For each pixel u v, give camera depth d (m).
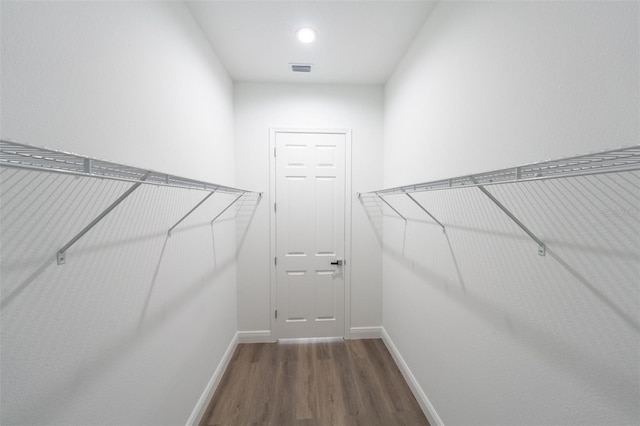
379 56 2.02
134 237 0.99
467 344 1.20
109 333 0.86
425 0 1.46
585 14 0.68
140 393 1.02
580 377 0.69
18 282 0.59
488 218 1.05
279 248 2.49
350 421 1.57
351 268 2.54
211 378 1.78
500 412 0.98
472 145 1.15
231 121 2.32
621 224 0.60
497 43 1.00
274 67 2.17
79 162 0.58
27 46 0.61
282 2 1.46
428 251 1.58
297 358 2.21
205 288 1.68
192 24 1.53
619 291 0.61
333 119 2.48
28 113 0.61
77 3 0.74
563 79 0.74
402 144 2.02
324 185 2.50
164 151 1.20
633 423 0.59
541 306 0.80
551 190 0.76
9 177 0.57
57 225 0.68
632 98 0.58
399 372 2.02
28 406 0.62
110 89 0.87
